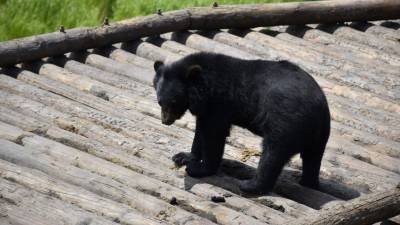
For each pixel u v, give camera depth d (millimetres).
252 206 16531
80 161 18109
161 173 17797
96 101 21469
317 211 15773
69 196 16516
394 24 27891
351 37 26594
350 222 15227
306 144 16750
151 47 25188
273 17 26547
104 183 17031
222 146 17766
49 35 24297
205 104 17484
